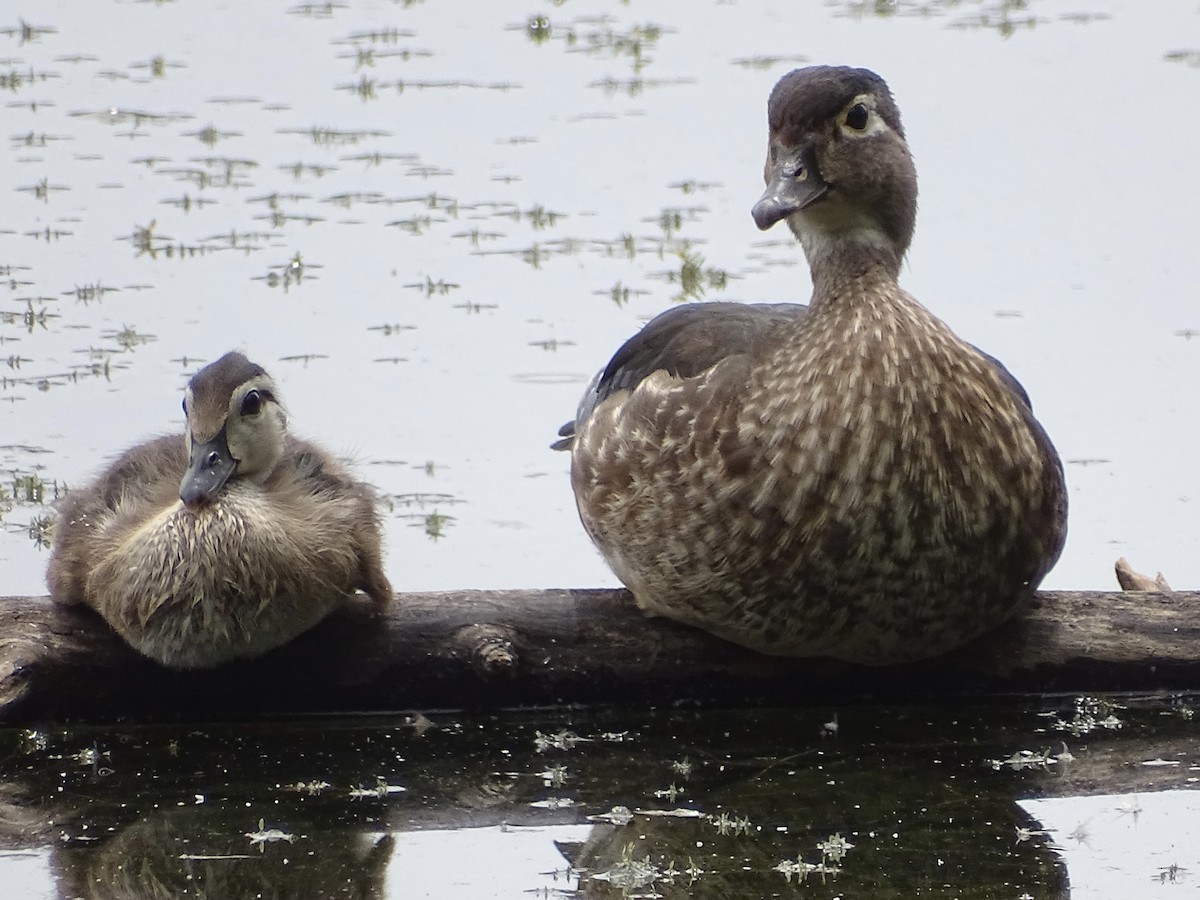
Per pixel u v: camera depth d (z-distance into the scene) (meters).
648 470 13.04
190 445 13.12
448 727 13.55
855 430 12.30
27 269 21.84
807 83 13.13
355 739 13.38
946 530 12.39
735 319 13.98
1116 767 12.94
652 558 13.12
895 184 13.16
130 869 11.54
